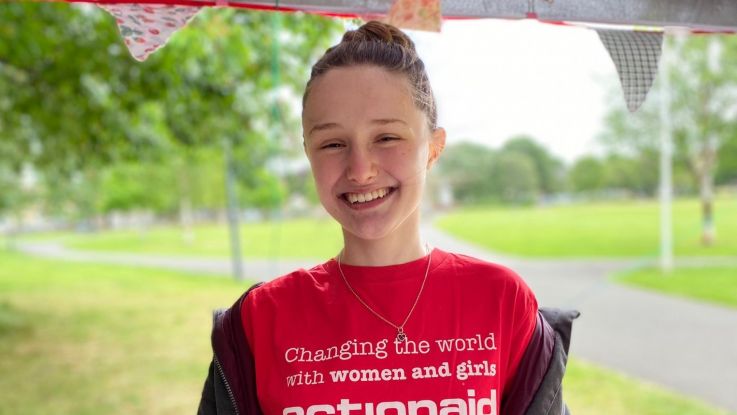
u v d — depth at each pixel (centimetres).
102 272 1834
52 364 714
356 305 137
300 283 143
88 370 688
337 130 132
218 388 141
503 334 138
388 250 139
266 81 708
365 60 133
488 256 1895
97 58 648
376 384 131
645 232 2398
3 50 651
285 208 4366
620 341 795
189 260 2245
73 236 4819
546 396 140
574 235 2478
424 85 137
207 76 699
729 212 2900
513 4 153
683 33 160
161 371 680
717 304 1026
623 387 584
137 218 6153
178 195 3791
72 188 3956
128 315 1048
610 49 158
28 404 566
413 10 148
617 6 153
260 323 140
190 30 618
